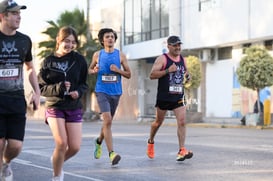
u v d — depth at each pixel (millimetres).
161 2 55219
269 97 44438
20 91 9133
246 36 44531
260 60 37281
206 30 49094
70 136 10281
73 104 10242
